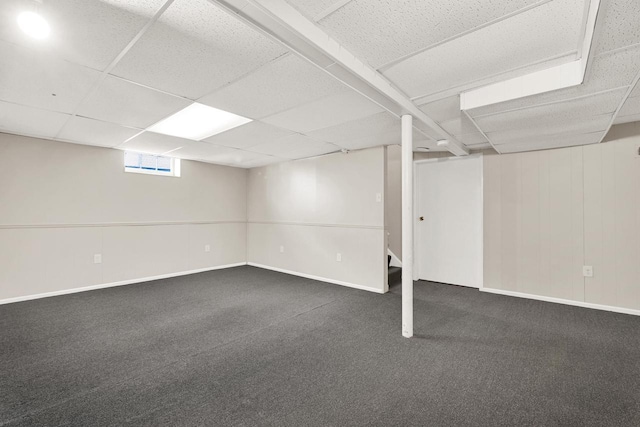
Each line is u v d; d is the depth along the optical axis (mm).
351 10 1450
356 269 4504
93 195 4359
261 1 1326
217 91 2355
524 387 1931
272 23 1466
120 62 1918
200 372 2123
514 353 2396
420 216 4996
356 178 4523
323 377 2057
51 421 1613
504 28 1568
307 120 3076
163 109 2773
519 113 2484
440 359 2303
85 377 2049
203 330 2883
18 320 3107
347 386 1949
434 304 3682
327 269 4891
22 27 1435
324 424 1600
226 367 2191
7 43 1693
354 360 2291
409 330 2705
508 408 1724
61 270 4082
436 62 1939
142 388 1926
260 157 5215
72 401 1788
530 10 1422
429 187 4906
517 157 4055
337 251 4750
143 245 4883
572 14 1438
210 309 3498
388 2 1387
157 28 1564
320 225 5004
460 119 2977
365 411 1702
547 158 3830
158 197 5074
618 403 1766
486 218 4289
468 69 2031
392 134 3627
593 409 1714
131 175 4750
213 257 5863
